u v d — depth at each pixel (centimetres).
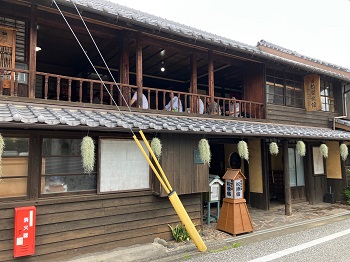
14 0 574
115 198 604
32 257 504
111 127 500
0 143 438
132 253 565
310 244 634
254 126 830
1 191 493
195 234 509
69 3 553
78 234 554
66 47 907
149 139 655
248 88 1017
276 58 886
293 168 1159
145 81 1280
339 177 1185
